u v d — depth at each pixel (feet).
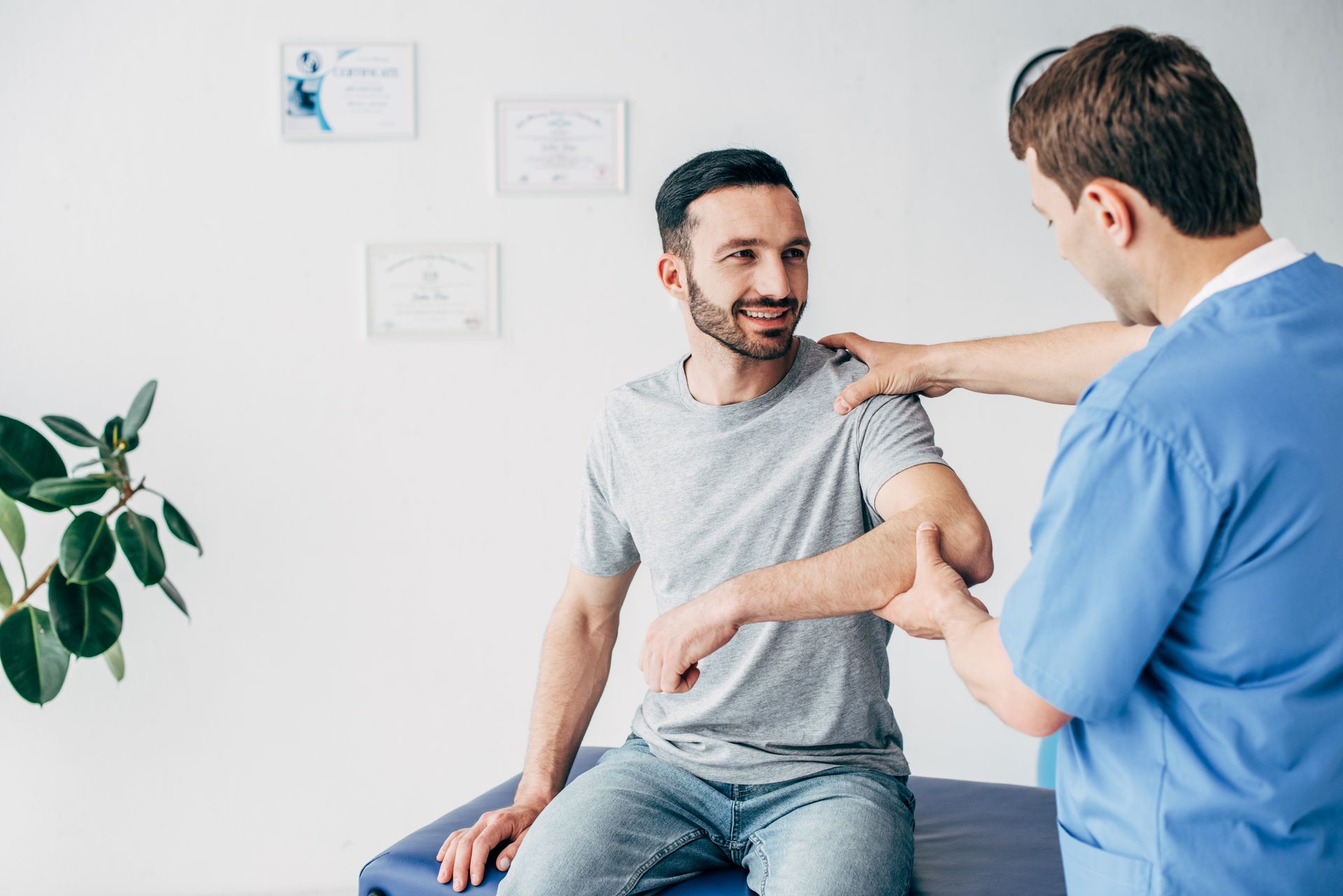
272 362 8.68
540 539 8.82
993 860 4.86
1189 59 3.05
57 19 8.46
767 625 4.77
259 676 8.79
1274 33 8.51
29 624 7.72
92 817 8.78
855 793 4.52
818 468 4.84
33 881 8.77
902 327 8.70
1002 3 8.50
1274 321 3.03
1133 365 3.09
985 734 8.86
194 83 8.52
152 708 8.75
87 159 8.53
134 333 8.63
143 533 7.56
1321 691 3.02
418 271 8.63
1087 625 3.02
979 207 8.63
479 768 8.90
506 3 8.50
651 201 8.63
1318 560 2.91
